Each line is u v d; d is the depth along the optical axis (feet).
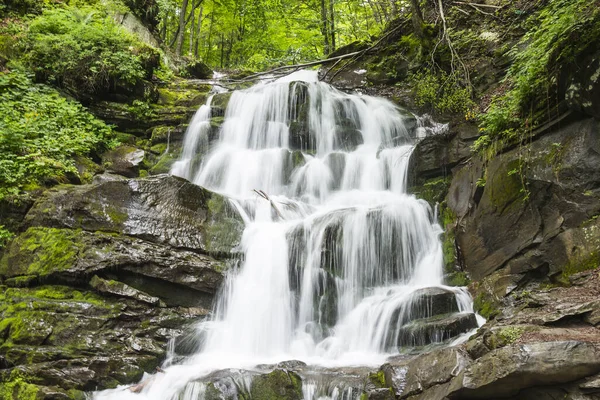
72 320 25.86
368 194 37.60
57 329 25.53
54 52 45.11
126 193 31.22
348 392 20.93
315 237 31.01
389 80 51.01
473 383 17.25
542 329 18.34
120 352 25.57
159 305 28.04
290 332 29.30
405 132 43.88
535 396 16.99
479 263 29.40
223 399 21.61
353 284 30.35
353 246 30.96
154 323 27.27
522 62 31.24
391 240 31.83
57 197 30.42
